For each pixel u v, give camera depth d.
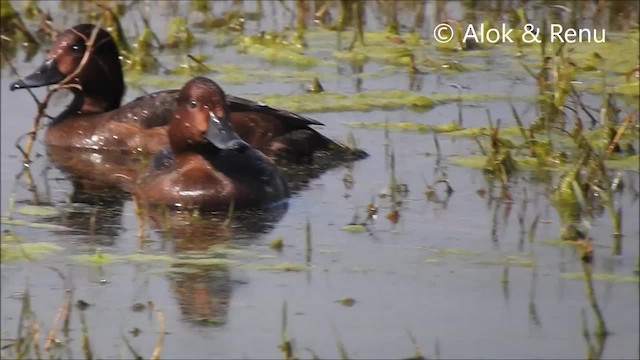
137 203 18.16
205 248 16.66
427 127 21.33
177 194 18.14
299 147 20.34
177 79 24.27
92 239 17.03
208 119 18.16
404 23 27.64
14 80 24.64
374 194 18.66
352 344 13.84
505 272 15.45
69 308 14.35
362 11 27.97
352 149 20.28
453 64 24.45
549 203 18.00
